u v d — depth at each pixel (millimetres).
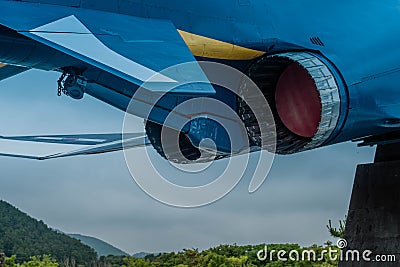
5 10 8188
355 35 11148
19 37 9195
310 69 10422
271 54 10930
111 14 9211
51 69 10086
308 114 10727
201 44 10453
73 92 10180
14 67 11625
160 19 9734
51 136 12898
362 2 11625
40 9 8562
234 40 10695
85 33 7914
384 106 11086
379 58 11086
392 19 11562
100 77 9977
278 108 11000
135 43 8117
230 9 10727
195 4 10461
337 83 10570
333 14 11289
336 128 10766
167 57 7906
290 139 11016
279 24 10922
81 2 9211
